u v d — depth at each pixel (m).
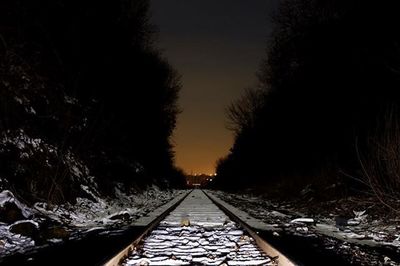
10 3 16.44
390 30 23.19
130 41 36.19
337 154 26.05
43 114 17.20
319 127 30.73
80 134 20.47
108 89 29.16
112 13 30.34
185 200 31.47
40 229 10.35
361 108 24.47
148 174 46.91
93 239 9.77
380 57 23.70
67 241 9.52
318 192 25.52
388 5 23.39
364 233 12.59
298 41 34.75
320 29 30.62
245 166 71.56
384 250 9.42
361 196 19.92
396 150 14.34
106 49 28.67
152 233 10.60
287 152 40.94
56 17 21.77
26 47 17.58
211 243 9.09
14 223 9.89
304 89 34.31
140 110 43.16
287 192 33.88
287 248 8.70
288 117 40.44
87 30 25.06
